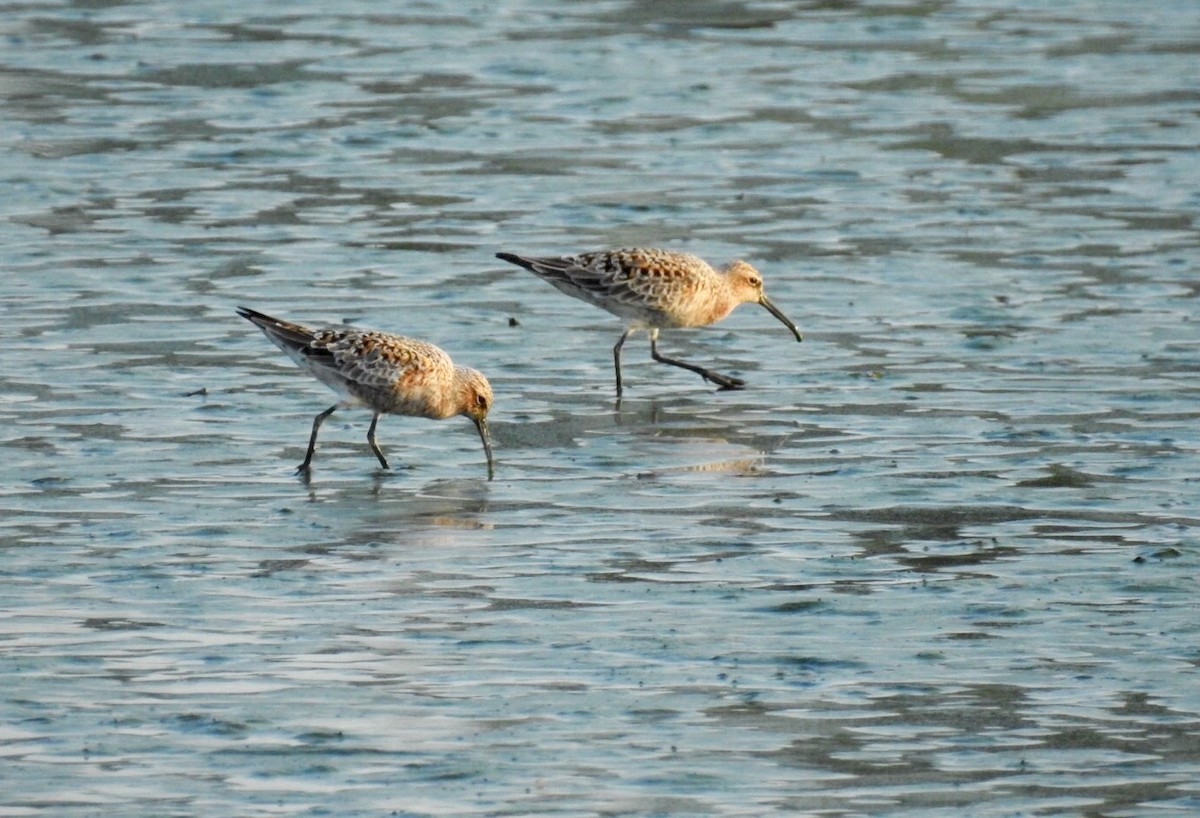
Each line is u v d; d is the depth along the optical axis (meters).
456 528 14.59
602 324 20.47
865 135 27.53
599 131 27.48
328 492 15.41
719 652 12.25
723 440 16.91
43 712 11.22
